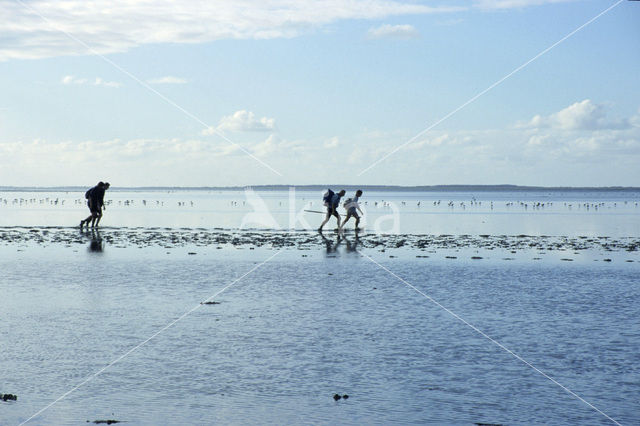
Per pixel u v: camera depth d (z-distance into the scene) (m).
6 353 13.95
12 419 10.33
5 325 16.50
